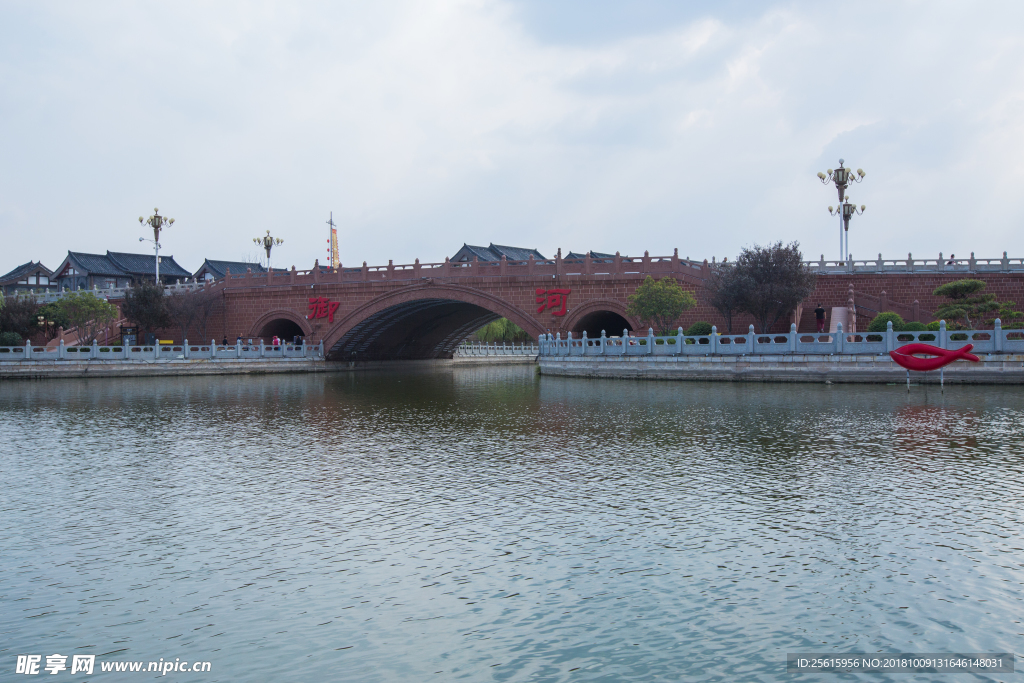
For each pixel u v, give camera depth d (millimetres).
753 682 10664
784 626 12117
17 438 29531
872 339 49156
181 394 48719
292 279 80750
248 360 71375
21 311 71750
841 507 17719
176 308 78875
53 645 12016
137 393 49344
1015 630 11820
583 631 12133
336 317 78375
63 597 13656
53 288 111938
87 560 15375
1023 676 10664
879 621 12188
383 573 14492
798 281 55094
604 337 54688
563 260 67062
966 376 40031
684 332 59969
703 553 15070
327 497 19734
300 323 80125
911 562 14359
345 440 28500
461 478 21594
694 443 25672
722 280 56875
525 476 21641
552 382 53469
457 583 13969
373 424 32812
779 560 14602
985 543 15234
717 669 11000
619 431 28609
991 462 21859
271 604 13273
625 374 51531
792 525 16547
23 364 60719
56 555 15664
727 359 46562
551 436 28156
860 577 13750
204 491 20516
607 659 11312
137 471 23125
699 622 12312
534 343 127125
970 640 11570
